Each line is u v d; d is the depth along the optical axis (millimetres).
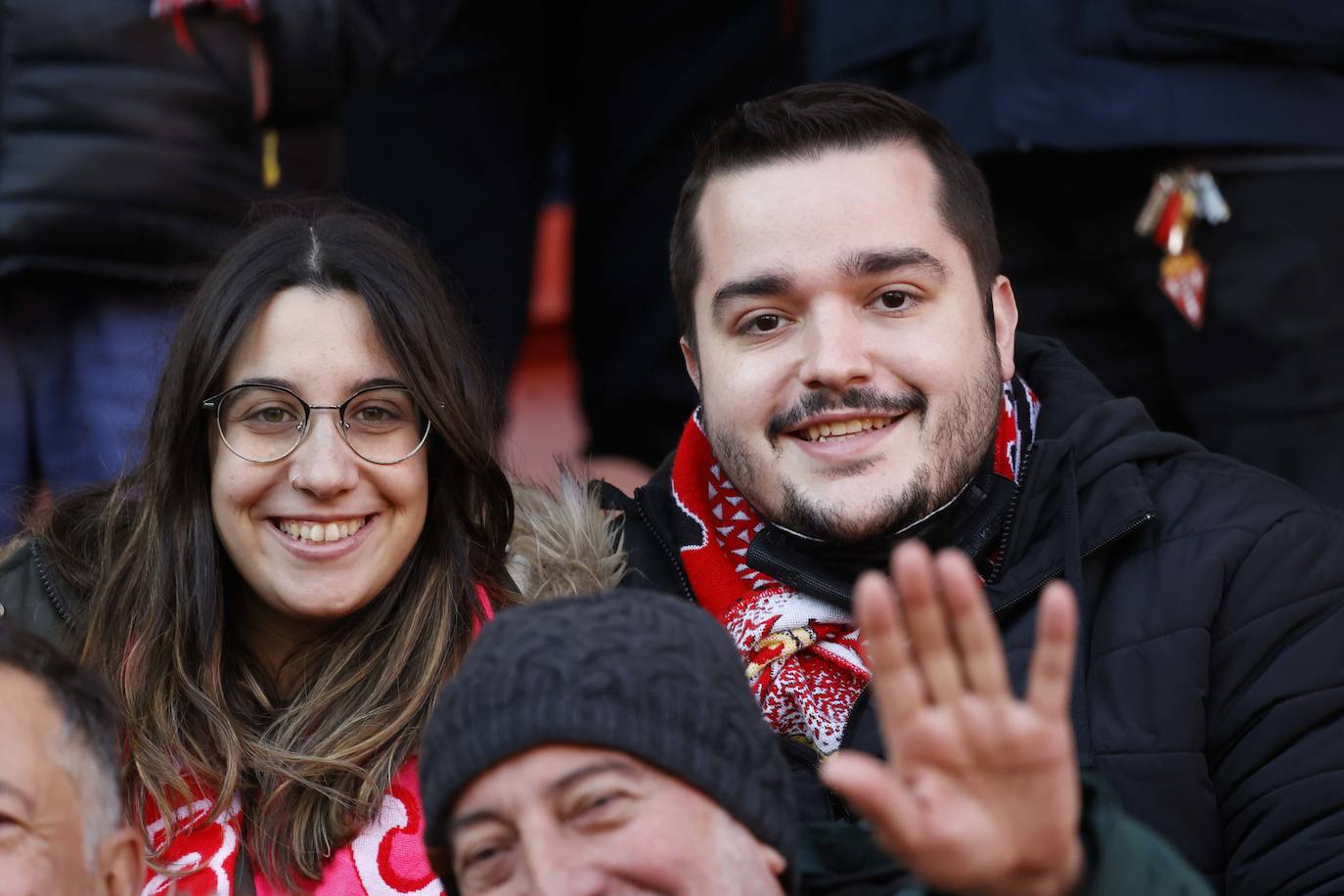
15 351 14281
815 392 9930
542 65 19188
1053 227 14219
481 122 18844
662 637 7180
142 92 14094
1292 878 9336
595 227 19219
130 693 9945
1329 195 13297
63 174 13938
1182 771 9555
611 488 11812
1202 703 9719
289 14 14375
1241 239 13422
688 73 18406
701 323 10461
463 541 10422
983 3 13742
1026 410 10891
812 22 15297
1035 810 6109
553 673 6996
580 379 19797
